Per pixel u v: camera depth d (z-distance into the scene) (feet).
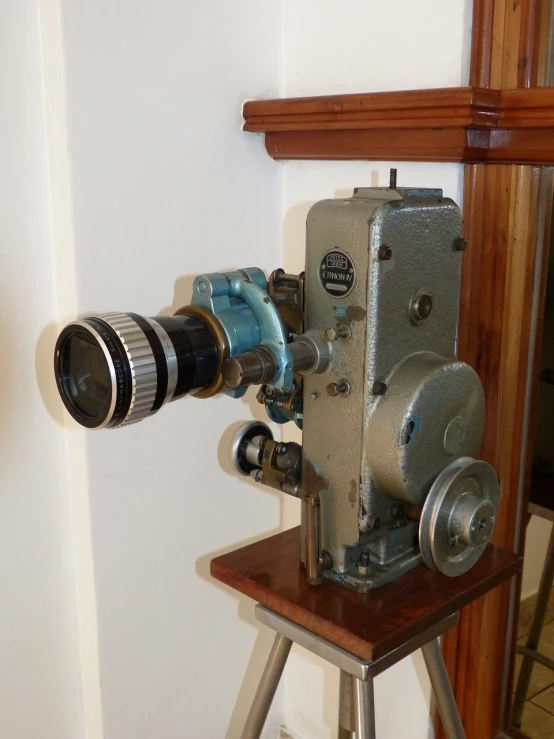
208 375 2.62
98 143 3.30
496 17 3.14
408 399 2.53
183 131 3.62
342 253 2.56
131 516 3.76
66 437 3.62
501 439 3.43
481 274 3.33
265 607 2.86
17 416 3.50
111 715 3.90
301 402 2.90
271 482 3.01
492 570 2.95
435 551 2.61
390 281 2.54
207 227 3.82
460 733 3.08
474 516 2.61
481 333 3.37
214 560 3.06
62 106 3.18
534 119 2.96
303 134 3.73
